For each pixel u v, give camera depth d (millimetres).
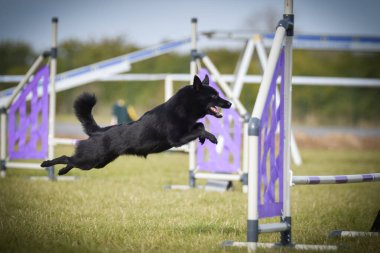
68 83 20812
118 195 11375
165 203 10477
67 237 7234
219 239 7289
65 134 30859
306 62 49188
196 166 13461
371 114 44656
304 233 7988
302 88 44656
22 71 52312
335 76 47781
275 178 6969
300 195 12320
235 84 17828
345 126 44344
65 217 8789
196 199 11109
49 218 8664
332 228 8539
